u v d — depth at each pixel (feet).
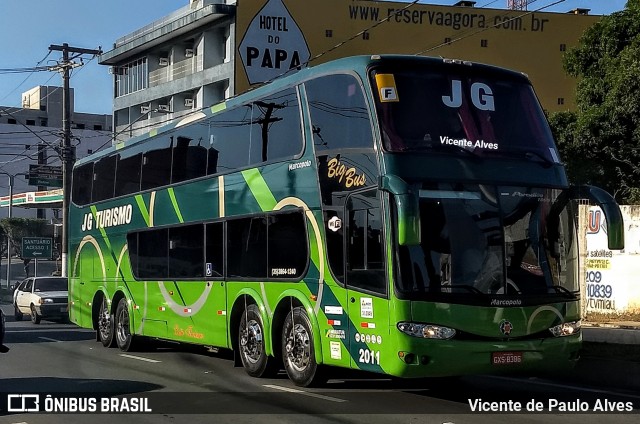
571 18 148.36
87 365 47.03
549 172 32.91
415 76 32.40
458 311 29.53
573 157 73.20
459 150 31.50
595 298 62.64
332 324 33.37
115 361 49.32
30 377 41.57
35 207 247.91
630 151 67.97
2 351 38.73
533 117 34.04
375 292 30.50
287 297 37.06
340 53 138.72
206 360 49.52
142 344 56.44
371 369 30.71
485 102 33.06
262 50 135.95
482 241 30.55
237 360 42.06
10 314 111.34
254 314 40.04
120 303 57.00
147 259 52.31
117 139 177.99
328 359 33.78
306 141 35.96
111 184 59.41
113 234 58.29
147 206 52.54
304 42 137.59
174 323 48.26
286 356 37.55
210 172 44.78
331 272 33.45
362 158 31.91
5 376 42.06
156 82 163.94
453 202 30.55
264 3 136.46
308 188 35.47
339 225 33.12
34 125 294.46
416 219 27.73
